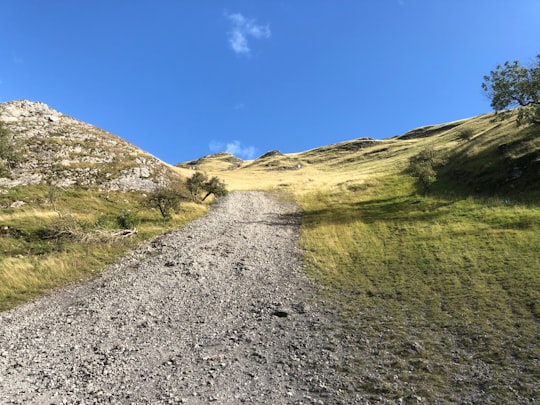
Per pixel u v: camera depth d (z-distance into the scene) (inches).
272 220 1565.0
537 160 1445.6
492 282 659.4
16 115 2053.4
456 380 388.8
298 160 5546.3
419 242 984.9
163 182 1979.6
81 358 470.6
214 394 379.9
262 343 510.6
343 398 366.6
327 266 881.5
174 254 998.4
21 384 405.1
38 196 1428.4
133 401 367.6
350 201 1856.5
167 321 596.7
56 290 752.3
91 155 1918.1
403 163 2945.4
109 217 1344.7
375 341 492.7
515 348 441.1
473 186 1590.8
